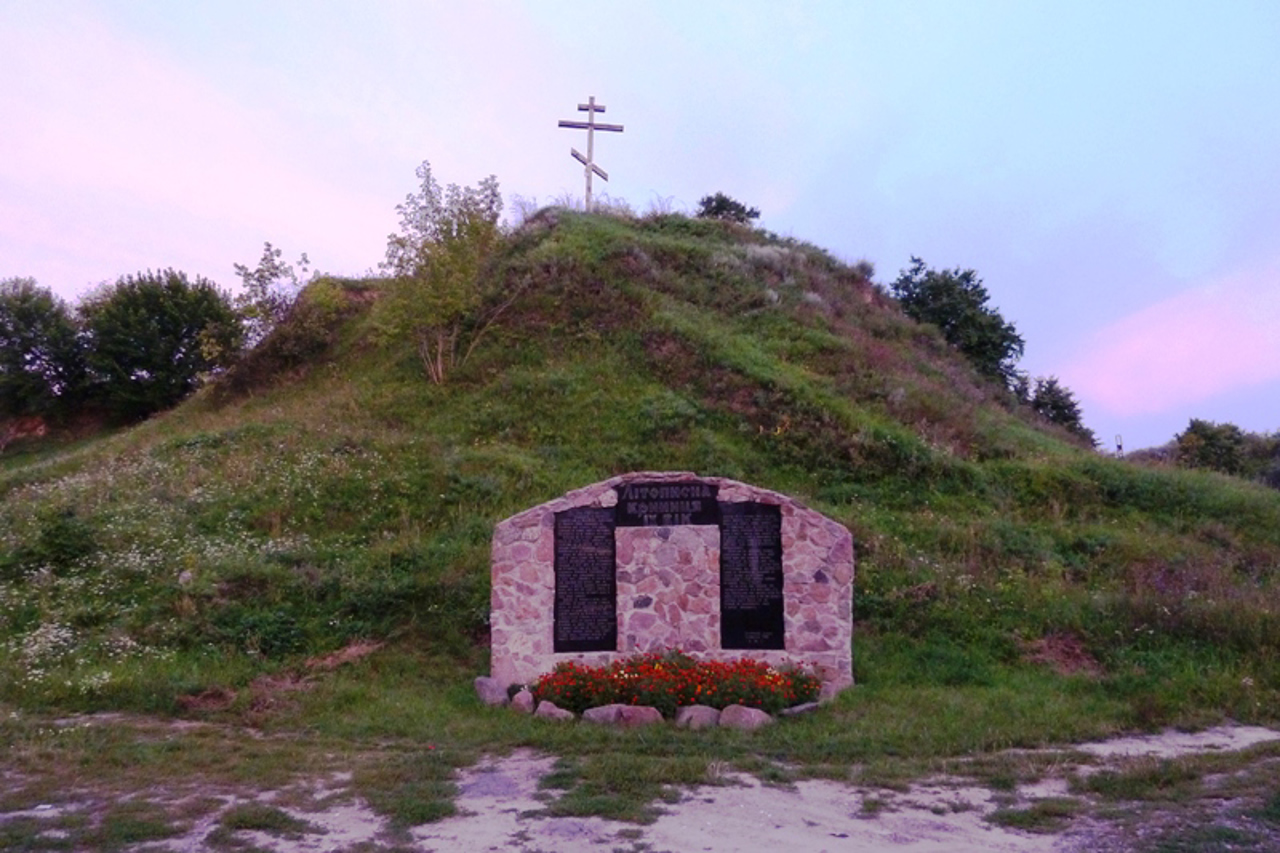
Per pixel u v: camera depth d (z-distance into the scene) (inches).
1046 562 645.9
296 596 578.2
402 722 439.5
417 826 302.2
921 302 1384.1
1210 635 522.0
